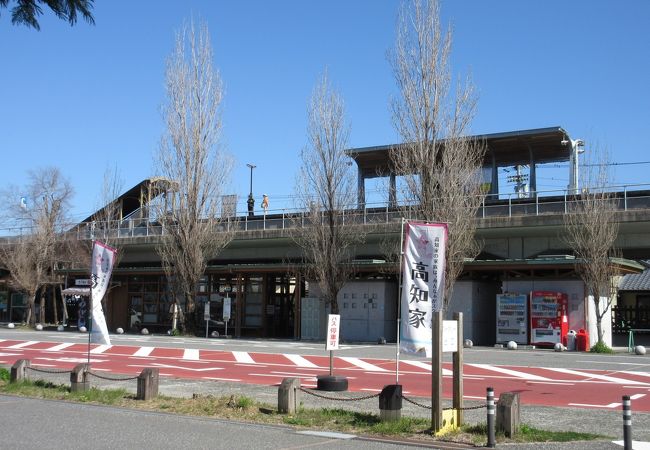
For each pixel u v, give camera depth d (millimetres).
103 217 51344
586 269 30203
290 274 39625
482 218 34469
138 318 46281
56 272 49750
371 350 28391
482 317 34375
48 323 56031
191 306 40406
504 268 32312
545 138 41219
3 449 8680
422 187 32500
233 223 43188
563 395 14992
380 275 37594
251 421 10938
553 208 33938
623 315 46719
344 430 10227
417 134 32906
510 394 9789
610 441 9297
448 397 14430
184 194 40438
